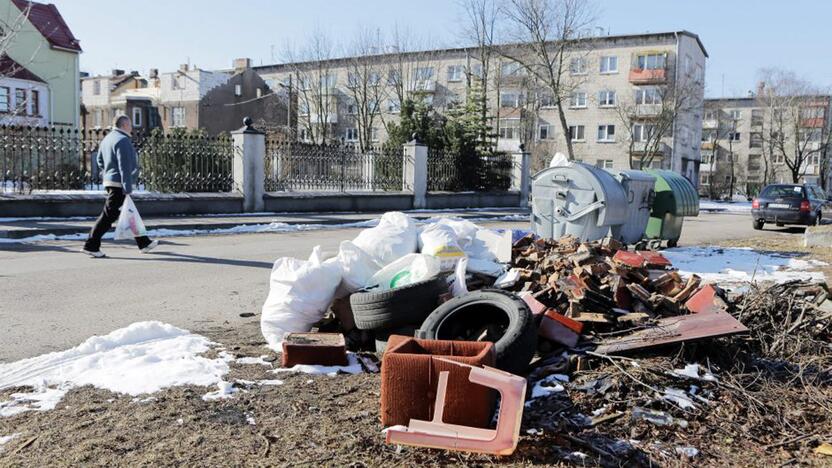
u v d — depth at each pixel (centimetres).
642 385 441
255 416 401
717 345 510
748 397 441
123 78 7325
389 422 383
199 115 6156
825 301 641
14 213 1433
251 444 361
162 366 485
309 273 567
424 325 498
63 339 578
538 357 500
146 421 388
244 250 1211
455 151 2855
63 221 1432
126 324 639
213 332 611
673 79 5534
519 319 462
